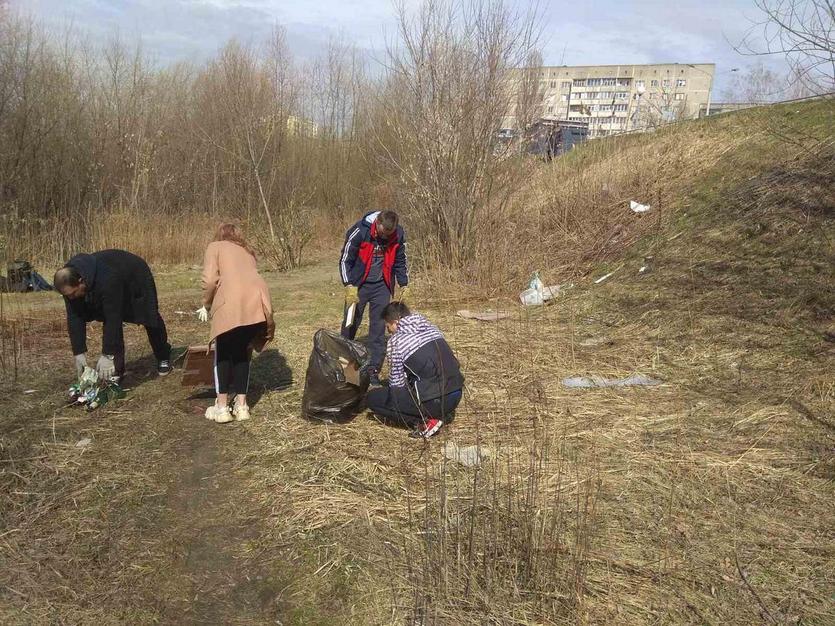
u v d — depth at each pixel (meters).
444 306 9.17
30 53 13.66
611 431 4.72
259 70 18.11
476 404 5.34
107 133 15.40
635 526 3.51
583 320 7.82
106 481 4.08
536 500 3.73
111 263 5.50
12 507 3.71
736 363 5.75
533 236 11.04
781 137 9.18
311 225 15.62
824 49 5.07
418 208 11.17
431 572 3.09
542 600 2.91
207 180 18.75
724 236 8.39
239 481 4.14
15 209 12.53
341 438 4.72
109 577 3.15
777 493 3.79
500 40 10.28
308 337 7.57
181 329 8.20
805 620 2.78
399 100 11.23
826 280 6.43
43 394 5.50
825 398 4.85
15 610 2.87
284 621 2.88
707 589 3.00
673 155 12.02
